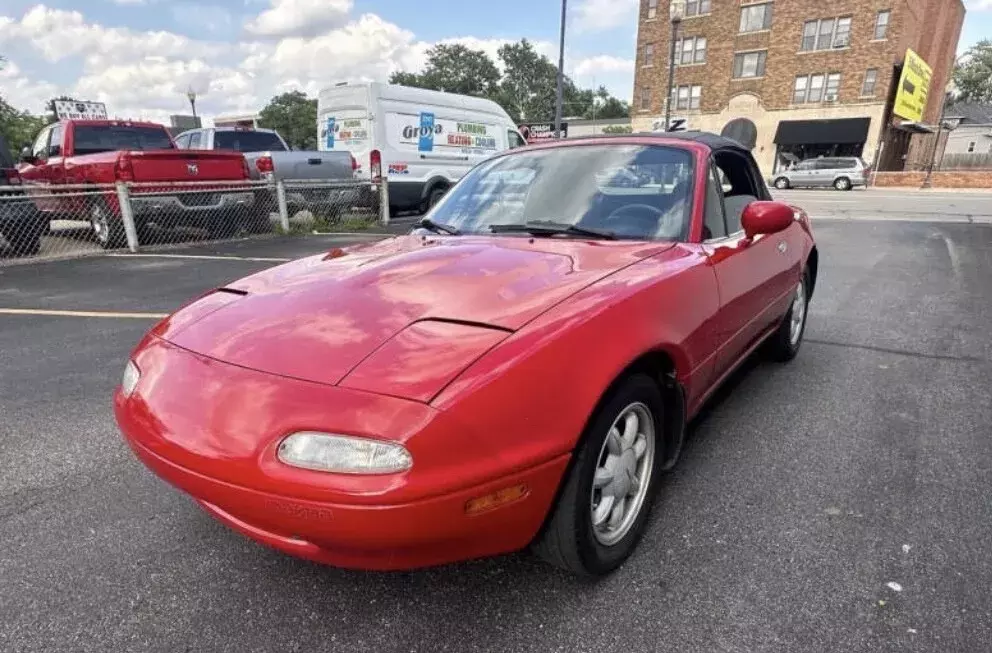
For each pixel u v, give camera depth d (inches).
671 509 98.7
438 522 60.9
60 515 98.1
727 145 131.6
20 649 71.8
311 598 80.0
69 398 144.1
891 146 1381.6
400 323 72.3
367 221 466.9
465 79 3196.4
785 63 1322.6
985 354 171.9
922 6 1350.9
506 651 71.3
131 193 338.0
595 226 110.6
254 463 62.0
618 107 3560.5
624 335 76.5
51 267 304.5
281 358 69.0
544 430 66.1
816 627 73.9
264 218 410.9
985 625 73.4
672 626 74.6
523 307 75.1
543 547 77.1
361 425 59.9
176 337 79.5
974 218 560.7
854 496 101.6
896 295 249.1
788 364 165.5
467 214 123.6
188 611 77.9
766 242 129.1
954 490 102.7
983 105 2185.0
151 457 69.1
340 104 480.4
